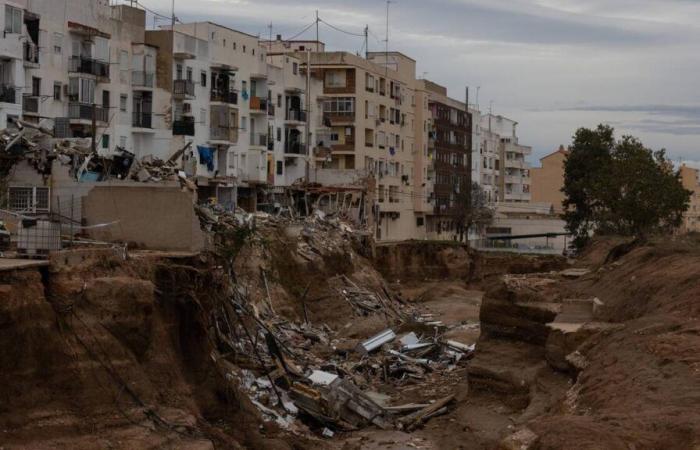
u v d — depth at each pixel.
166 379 31.39
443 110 120.06
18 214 35.66
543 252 100.88
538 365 39.84
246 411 34.88
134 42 64.69
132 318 30.08
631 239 66.38
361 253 75.50
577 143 93.94
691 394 23.25
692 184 146.00
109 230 37.66
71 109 58.44
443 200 117.94
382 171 102.25
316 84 91.19
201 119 70.69
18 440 25.78
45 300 28.22
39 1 55.88
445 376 46.91
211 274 36.62
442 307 72.62
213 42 71.94
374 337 51.91
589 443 19.59
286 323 53.00
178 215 37.44
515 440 21.78
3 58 52.22
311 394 38.19
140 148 64.94
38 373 27.12
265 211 76.12
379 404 41.31
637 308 37.75
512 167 151.38
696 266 38.84
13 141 39.44
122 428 28.27
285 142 84.62
